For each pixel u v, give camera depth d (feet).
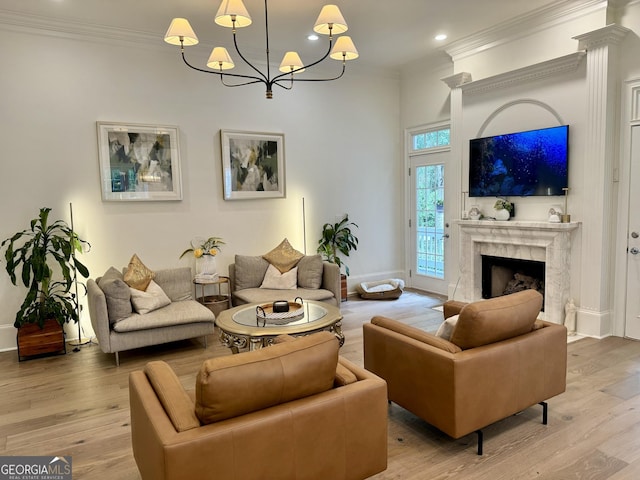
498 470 7.64
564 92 14.61
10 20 13.89
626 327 14.15
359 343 14.32
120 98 15.72
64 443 8.87
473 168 17.65
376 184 21.86
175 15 14.25
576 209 14.51
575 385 10.84
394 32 16.52
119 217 15.94
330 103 20.21
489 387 7.97
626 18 13.46
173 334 13.66
